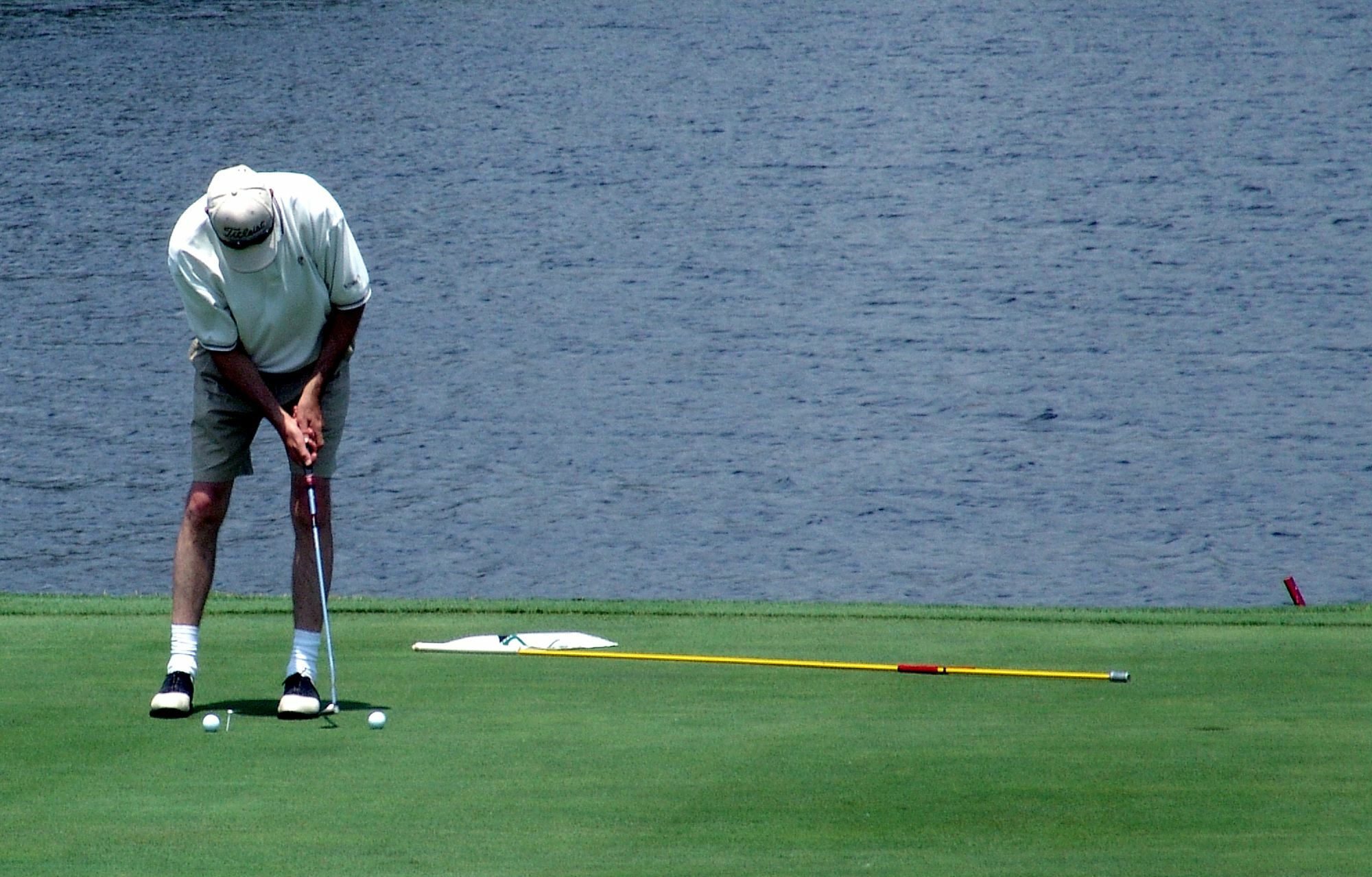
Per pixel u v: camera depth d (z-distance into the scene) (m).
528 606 27.44
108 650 21.97
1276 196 161.12
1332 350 112.75
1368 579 64.31
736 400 101.44
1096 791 13.50
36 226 152.12
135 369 109.19
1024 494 79.12
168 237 149.12
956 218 155.38
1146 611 28.05
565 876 11.08
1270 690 18.66
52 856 11.53
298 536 18.12
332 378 18.64
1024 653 22.14
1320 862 11.38
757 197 164.75
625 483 81.19
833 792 13.47
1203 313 123.94
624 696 18.30
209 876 11.05
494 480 81.38
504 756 14.88
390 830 12.26
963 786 13.71
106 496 79.12
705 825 12.44
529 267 141.12
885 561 67.19
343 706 17.59
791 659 21.78
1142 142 183.25
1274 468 84.06
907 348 115.00
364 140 187.38
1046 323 121.81
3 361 111.19
